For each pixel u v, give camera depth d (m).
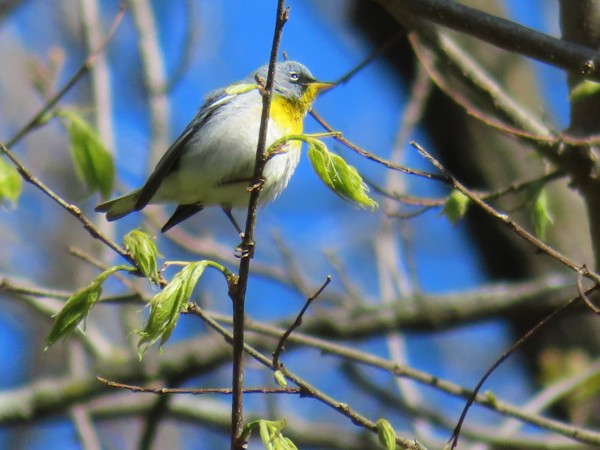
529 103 11.88
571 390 11.01
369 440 11.97
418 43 8.68
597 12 8.16
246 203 9.18
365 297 13.47
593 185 8.08
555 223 11.61
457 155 11.59
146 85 12.20
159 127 11.89
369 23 12.12
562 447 10.91
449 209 8.03
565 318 11.55
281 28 5.54
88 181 8.66
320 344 9.21
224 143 8.79
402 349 11.48
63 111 8.56
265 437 5.31
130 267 5.70
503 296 11.71
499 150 11.47
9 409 11.17
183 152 8.98
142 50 12.36
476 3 11.77
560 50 6.99
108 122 11.20
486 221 11.88
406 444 6.23
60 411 11.34
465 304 11.72
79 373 11.62
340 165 5.77
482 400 8.59
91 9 11.85
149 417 11.05
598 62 6.93
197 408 12.04
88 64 8.48
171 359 11.68
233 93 5.72
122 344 14.66
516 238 11.78
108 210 8.89
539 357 11.73
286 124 9.09
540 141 8.20
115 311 15.53
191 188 9.07
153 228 11.80
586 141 7.69
